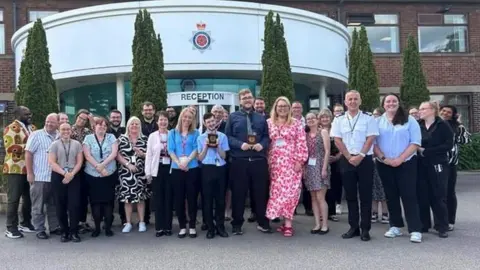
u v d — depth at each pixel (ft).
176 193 23.73
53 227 25.26
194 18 38.65
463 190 40.42
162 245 22.09
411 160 22.39
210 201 23.61
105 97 46.88
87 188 25.21
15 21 59.16
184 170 23.53
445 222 23.03
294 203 23.85
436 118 23.68
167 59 38.47
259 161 24.04
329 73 44.55
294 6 65.10
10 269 18.69
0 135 56.44
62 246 22.34
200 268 18.24
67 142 23.45
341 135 22.98
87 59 39.42
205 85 44.14
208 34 38.78
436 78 67.21
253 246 21.66
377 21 67.46
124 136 25.13
